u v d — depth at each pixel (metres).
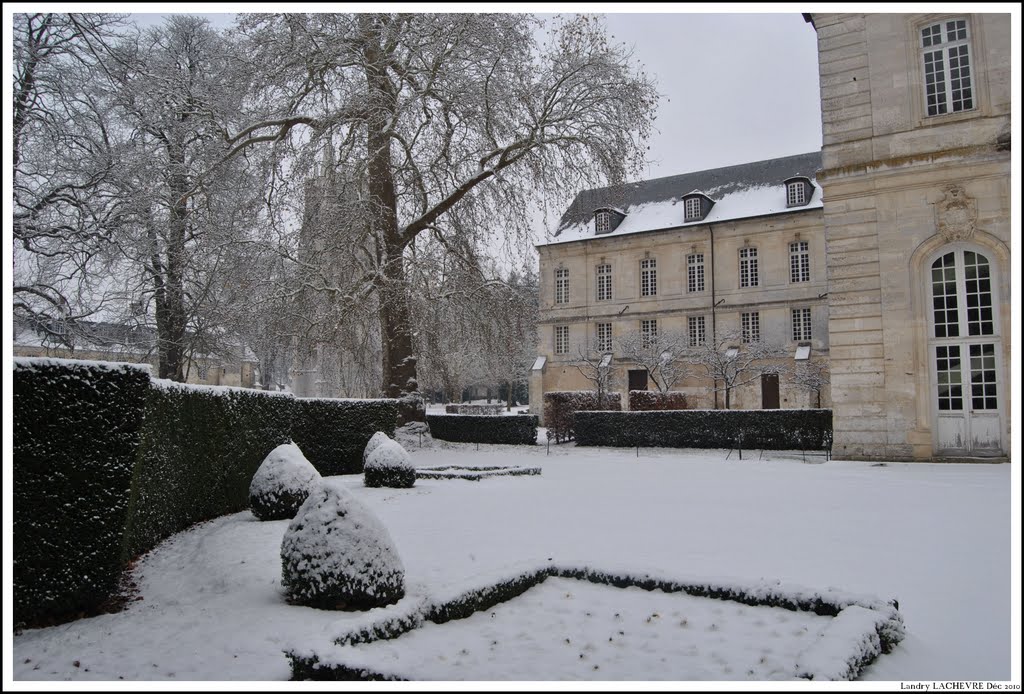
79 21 15.14
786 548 7.25
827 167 17.08
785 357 37.16
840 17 17.22
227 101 18.91
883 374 16.25
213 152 19.36
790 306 37.75
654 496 11.30
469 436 24.72
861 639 4.10
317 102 19.34
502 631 4.89
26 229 15.05
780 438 21.12
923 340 15.90
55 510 5.38
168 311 21.30
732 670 4.10
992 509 9.62
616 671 4.13
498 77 19.31
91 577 5.45
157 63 19.95
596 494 11.63
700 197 40.88
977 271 15.55
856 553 7.00
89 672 4.22
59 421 5.45
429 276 20.25
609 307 42.78
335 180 18.42
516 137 20.02
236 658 4.41
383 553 5.45
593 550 7.23
